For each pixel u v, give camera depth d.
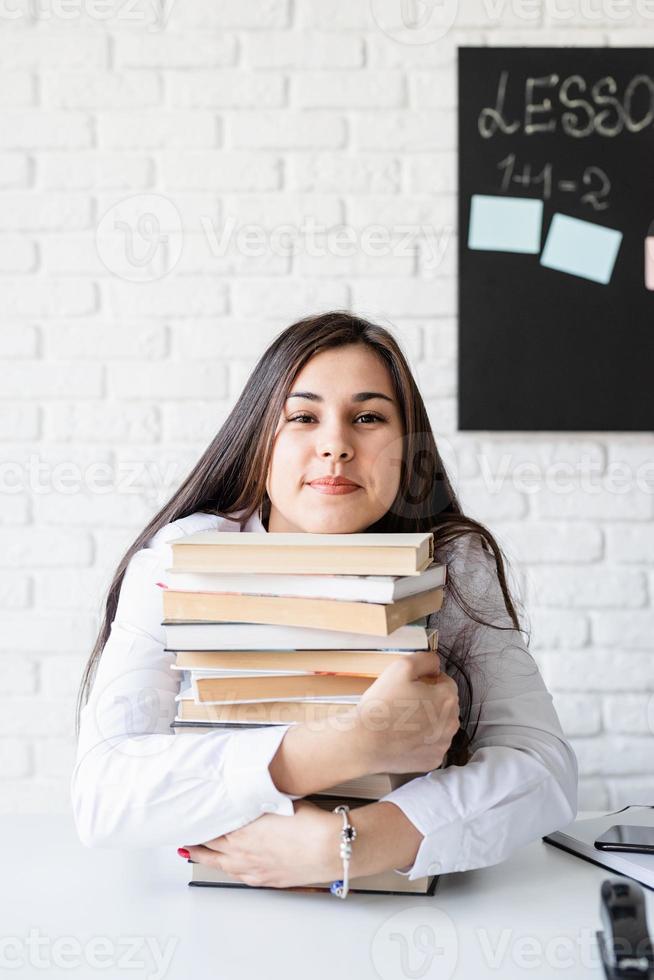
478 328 1.89
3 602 1.88
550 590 1.90
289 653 0.80
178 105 1.90
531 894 0.80
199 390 1.90
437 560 1.09
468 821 0.81
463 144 1.88
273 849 0.79
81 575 1.89
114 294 1.90
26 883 0.84
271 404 1.02
